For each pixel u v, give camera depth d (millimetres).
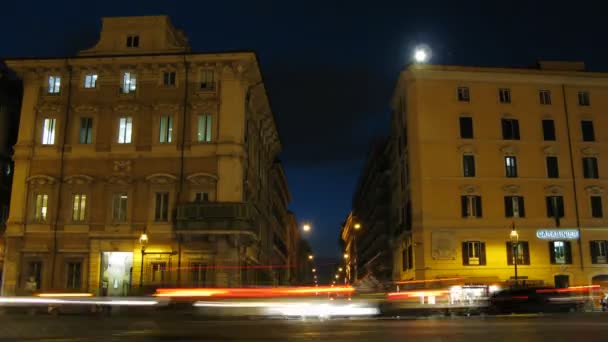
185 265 43188
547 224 54406
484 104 56531
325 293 33094
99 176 45562
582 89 57781
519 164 55625
